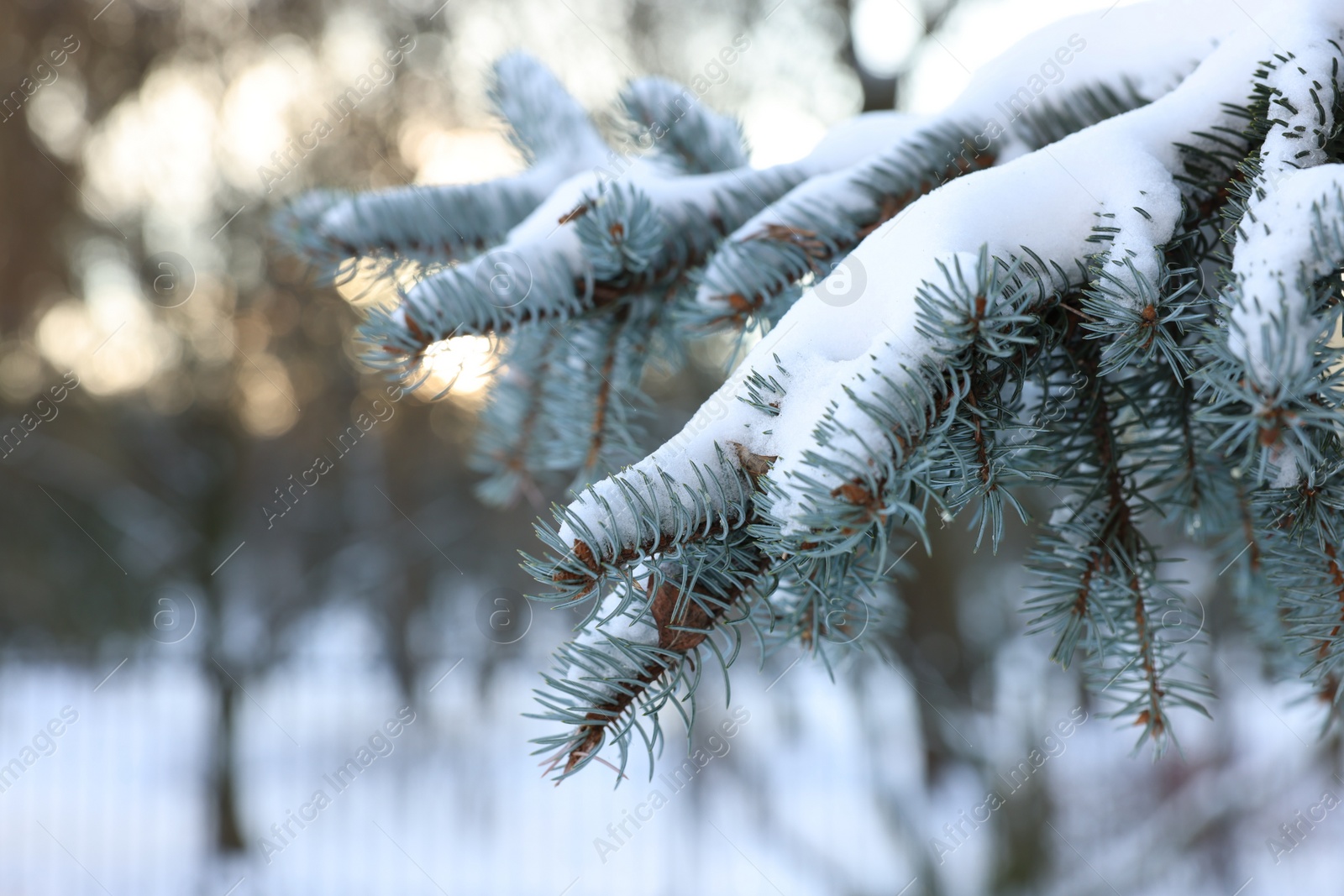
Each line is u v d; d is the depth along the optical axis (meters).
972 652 4.67
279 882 4.83
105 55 5.75
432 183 1.12
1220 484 0.80
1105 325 0.62
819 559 0.63
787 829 4.12
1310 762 3.12
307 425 6.57
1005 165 0.66
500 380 1.22
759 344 0.62
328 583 7.34
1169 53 0.82
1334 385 0.53
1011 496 0.63
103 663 6.67
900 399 0.55
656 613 0.64
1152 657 0.76
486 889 4.54
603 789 5.61
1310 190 0.54
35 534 6.77
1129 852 3.26
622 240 0.88
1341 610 0.69
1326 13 0.66
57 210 5.85
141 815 5.54
